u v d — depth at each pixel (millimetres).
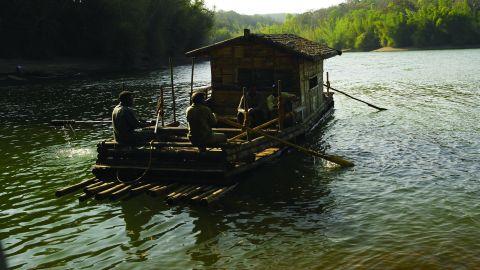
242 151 13211
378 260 8555
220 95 18562
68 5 69500
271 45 17469
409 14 134500
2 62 60688
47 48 67125
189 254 9164
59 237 10188
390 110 25438
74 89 43812
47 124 24672
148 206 11852
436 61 68375
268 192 12633
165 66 79312
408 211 10805
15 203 12430
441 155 15617
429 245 9031
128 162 13211
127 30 72688
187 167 12648
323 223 10383
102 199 11984
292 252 9062
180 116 26344
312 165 15031
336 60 84875
